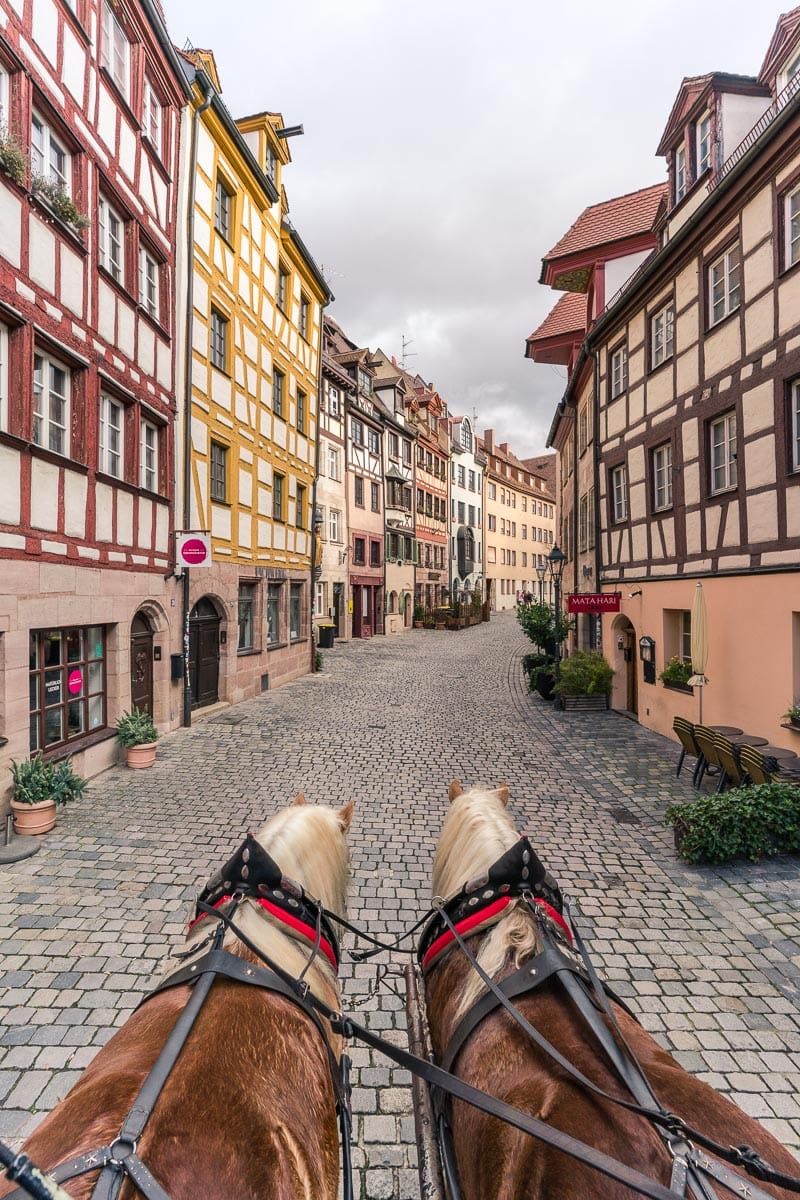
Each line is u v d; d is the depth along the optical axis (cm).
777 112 824
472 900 226
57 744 778
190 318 1148
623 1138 131
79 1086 148
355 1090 319
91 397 827
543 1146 136
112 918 470
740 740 783
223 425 1344
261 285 1555
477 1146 152
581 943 207
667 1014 377
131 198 957
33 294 700
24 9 688
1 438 642
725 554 946
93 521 829
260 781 827
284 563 1745
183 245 1151
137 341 976
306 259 1819
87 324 817
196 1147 124
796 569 783
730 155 984
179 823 668
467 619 3925
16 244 669
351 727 1180
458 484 4625
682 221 1141
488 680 1862
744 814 595
